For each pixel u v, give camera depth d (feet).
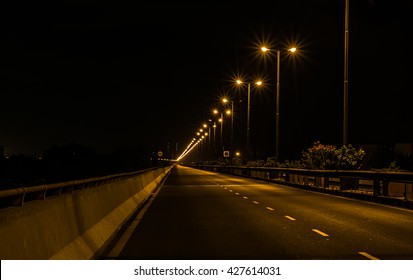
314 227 53.36
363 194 93.40
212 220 60.08
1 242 21.52
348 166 137.08
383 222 57.67
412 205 74.33
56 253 28.84
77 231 35.37
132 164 246.27
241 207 77.15
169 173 305.94
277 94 186.91
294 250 39.63
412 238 45.73
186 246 41.68
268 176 186.60
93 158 232.53
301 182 138.51
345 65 123.75
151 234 48.67
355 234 48.16
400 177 83.56
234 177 228.84
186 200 92.02
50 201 30.45
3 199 26.86
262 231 50.37
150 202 87.76
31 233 25.35
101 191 49.16
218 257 36.86
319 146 146.00
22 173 189.98
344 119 132.05
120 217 56.18
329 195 104.58
